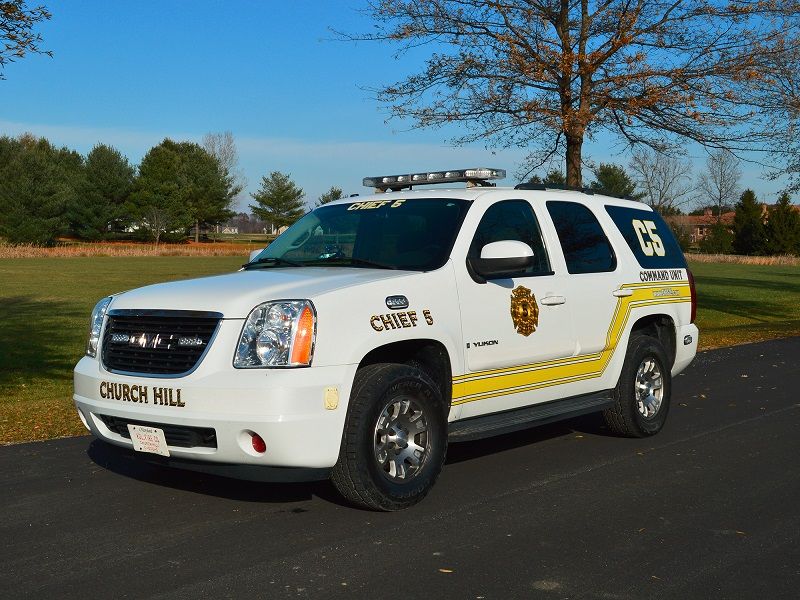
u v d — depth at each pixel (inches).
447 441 221.6
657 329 314.2
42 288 1295.5
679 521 205.9
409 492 210.4
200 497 223.8
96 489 231.0
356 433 200.7
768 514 211.9
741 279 1683.1
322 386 194.2
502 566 175.9
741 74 517.0
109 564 176.2
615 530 199.0
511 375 246.2
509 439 297.1
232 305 198.8
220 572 171.9
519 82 538.0
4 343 657.0
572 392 271.7
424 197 255.4
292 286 206.5
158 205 4092.0
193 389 193.5
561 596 160.9
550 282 259.0
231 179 4638.3
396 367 210.2
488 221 247.6
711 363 494.6
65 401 388.8
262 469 195.0
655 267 307.0
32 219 3371.1
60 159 4197.8
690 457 270.2
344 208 265.1
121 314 213.2
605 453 275.9
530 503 220.1
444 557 180.9
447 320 225.3
